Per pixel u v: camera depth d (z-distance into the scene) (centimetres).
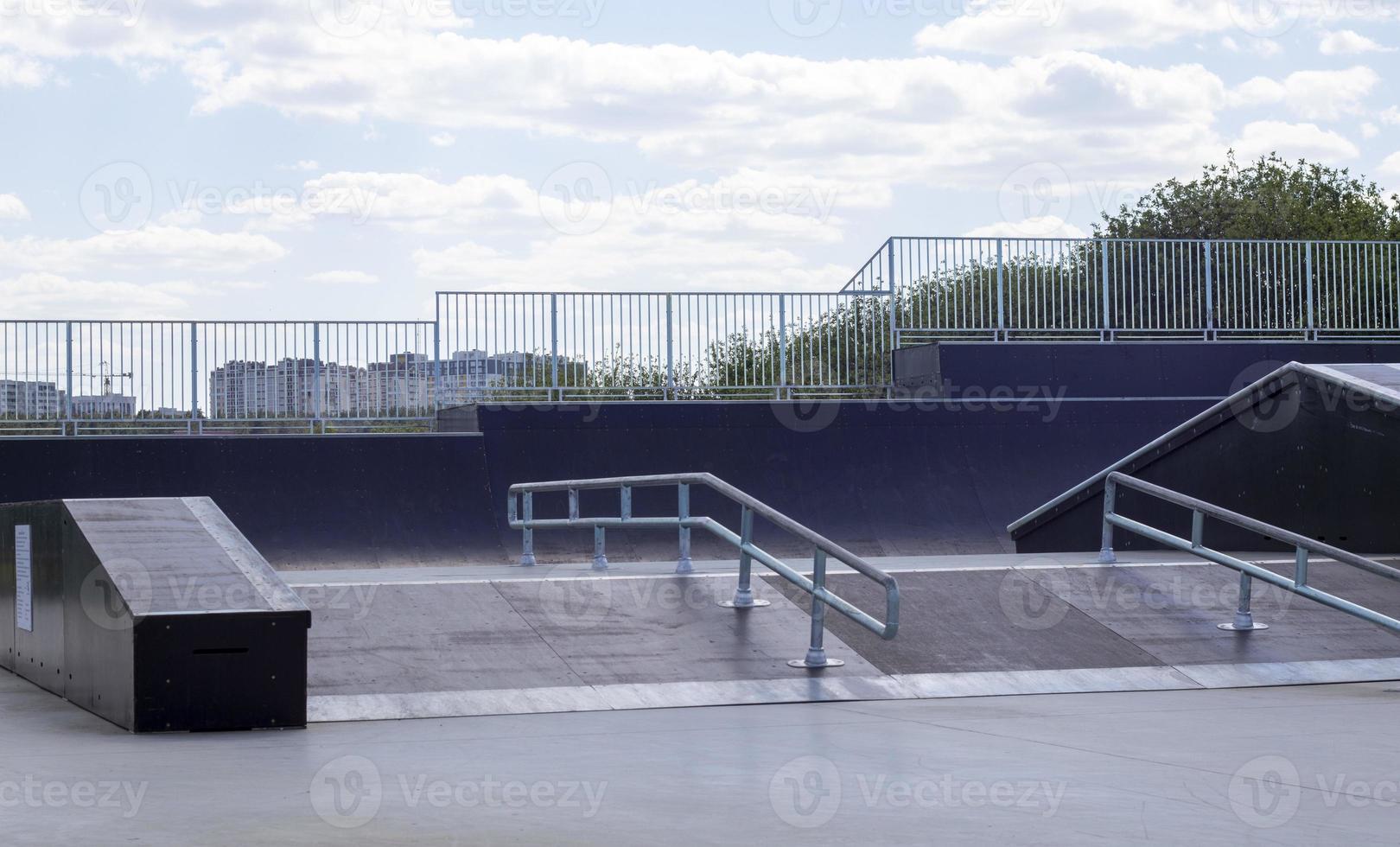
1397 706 777
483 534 2016
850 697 801
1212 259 2453
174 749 630
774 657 859
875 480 2181
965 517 2145
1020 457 2252
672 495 2108
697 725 708
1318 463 1354
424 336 2205
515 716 739
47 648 861
